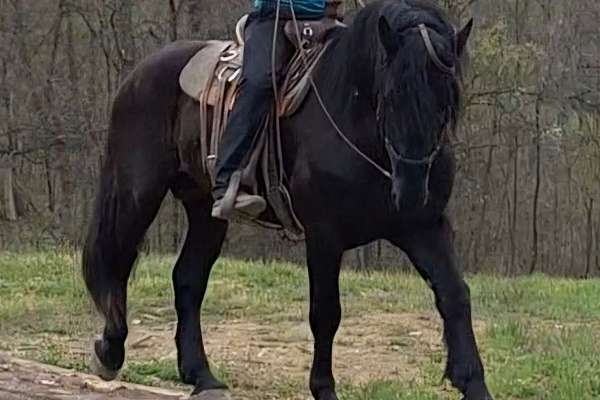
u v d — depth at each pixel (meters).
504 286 13.43
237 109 6.18
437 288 5.62
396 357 8.95
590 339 9.46
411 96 5.16
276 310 11.00
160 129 6.96
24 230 30.20
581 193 35.00
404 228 5.70
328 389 6.13
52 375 8.01
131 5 30.98
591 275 35.69
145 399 7.30
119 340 7.23
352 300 11.79
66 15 31.61
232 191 6.13
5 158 31.81
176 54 7.04
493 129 30.38
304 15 6.31
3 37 31.66
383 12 5.56
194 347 7.29
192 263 7.39
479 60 25.77
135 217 7.08
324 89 5.95
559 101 28.27
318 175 5.88
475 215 33.00
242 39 6.67
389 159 5.56
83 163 31.94
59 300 11.45
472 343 5.53
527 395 7.59
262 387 7.84
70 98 32.03
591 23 28.88
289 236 6.66
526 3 29.12
